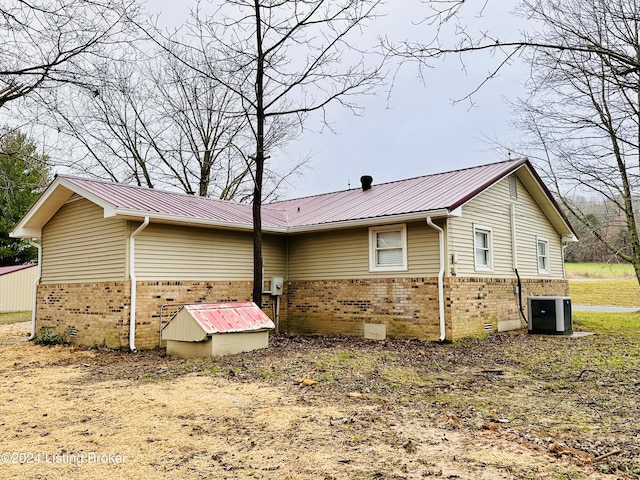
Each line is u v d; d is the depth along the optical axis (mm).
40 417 5574
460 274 11961
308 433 4859
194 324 9352
